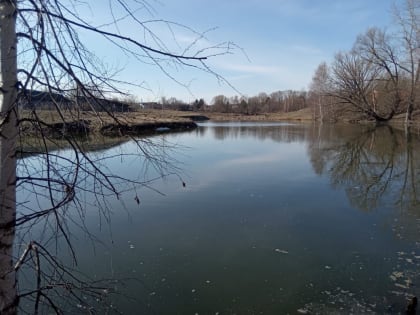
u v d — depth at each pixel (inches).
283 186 418.0
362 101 1605.6
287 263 217.5
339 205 343.9
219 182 430.0
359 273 205.2
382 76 1534.2
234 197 363.9
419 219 302.7
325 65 2009.1
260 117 2819.9
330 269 210.1
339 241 252.8
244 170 515.5
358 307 171.3
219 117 2691.9
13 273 76.9
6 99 71.7
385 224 290.0
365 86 1581.0
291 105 3425.2
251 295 181.8
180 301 174.9
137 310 166.1
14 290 77.3
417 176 482.9
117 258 217.3
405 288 188.2
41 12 67.1
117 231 259.4
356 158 647.8
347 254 231.0
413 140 920.3
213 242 247.3
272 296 181.0
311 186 421.7
